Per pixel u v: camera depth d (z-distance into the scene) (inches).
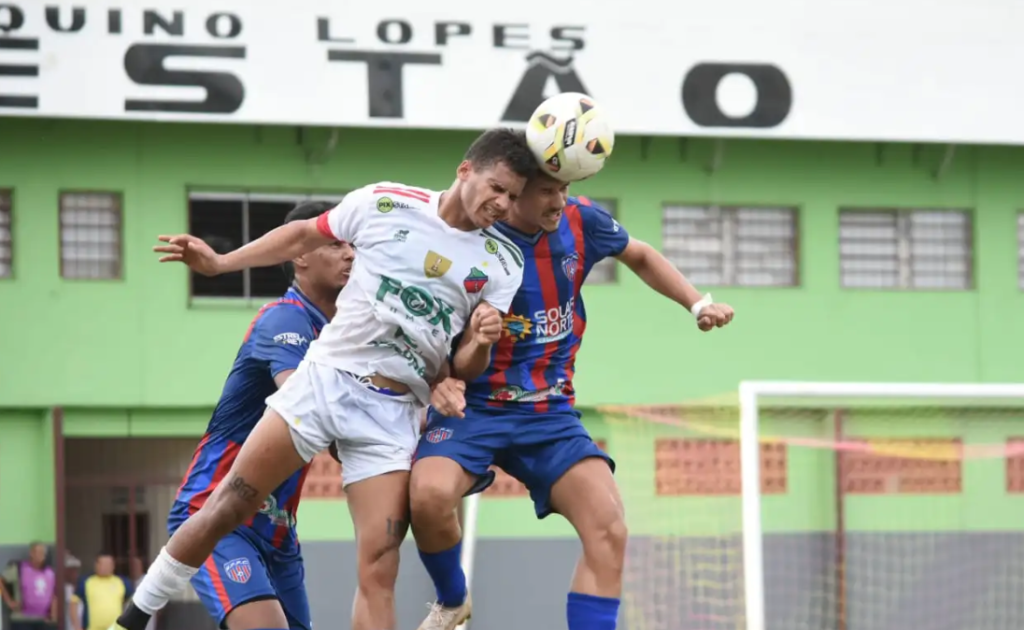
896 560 2078.0
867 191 2645.2
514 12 2415.1
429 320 682.8
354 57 2370.8
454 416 679.1
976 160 2672.2
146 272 2415.1
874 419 1898.4
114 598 2284.7
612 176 2573.8
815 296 2618.1
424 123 2386.8
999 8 2554.1
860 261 2657.5
